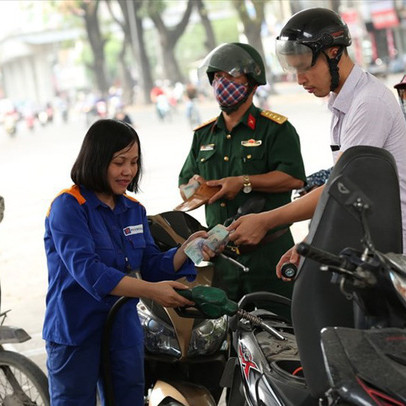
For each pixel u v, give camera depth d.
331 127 3.93
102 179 3.55
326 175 4.65
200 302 3.33
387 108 3.67
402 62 50.91
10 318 7.42
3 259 10.16
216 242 3.65
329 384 2.71
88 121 43.06
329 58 3.73
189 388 3.85
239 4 44.16
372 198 2.76
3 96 100.50
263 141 4.63
